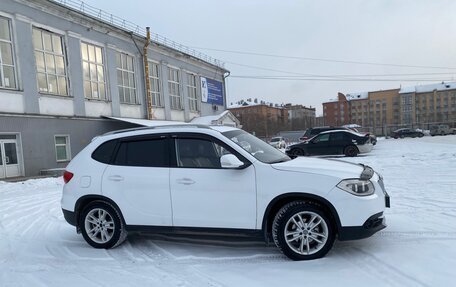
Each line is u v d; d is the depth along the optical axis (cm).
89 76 2444
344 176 450
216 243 543
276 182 460
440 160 1441
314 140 2038
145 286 400
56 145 2147
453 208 664
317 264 436
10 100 1867
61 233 645
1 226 720
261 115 11019
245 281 400
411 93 12294
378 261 431
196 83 4062
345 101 13100
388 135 6719
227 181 479
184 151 514
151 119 3039
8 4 1873
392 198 780
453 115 11994
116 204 531
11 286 418
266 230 468
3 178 1803
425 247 469
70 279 432
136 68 2955
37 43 2064
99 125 2489
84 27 2392
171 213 504
